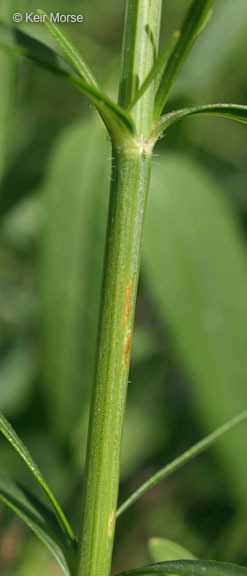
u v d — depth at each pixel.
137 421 0.25
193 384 0.18
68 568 0.12
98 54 0.26
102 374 0.12
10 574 0.24
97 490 0.12
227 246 0.19
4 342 0.25
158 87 0.11
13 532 0.25
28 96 0.27
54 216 0.19
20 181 0.23
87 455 0.12
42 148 0.24
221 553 0.21
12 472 0.23
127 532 0.25
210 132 0.27
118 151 0.11
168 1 0.30
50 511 0.13
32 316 0.25
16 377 0.24
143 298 0.25
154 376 0.25
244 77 0.26
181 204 0.19
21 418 0.24
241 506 0.18
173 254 0.19
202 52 0.24
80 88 0.11
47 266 0.19
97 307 0.19
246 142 0.28
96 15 0.30
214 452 0.18
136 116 0.11
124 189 0.11
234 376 0.18
